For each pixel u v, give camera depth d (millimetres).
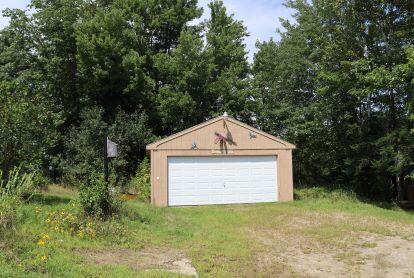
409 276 8961
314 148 25422
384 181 23484
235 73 28875
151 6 28328
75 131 26531
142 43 28312
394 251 11047
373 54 21109
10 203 10023
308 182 26422
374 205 21047
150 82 26391
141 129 26297
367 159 22094
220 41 29422
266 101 28578
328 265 9781
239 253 10367
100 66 25906
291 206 18578
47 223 10445
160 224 13141
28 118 14109
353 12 21312
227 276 8555
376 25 21172
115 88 27438
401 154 20438
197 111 27312
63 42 28047
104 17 26469
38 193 16609
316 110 23391
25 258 8016
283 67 25516
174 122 27094
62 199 15219
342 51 21750
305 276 8922
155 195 19469
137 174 24641
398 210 20453
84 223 10875
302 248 11250
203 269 8875
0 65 29078
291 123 25422
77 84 27875
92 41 25531
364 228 13758
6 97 13953
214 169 20219
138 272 8141
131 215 12867
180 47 26906
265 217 15734
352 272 9250
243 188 20438
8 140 13711
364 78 19375
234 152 20406
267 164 20781
